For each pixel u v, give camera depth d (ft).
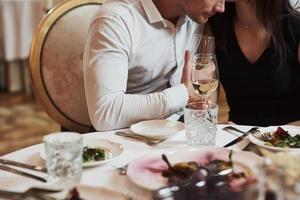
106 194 2.99
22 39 15.48
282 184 2.32
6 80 16.46
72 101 6.55
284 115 6.51
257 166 2.61
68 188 3.03
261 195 2.43
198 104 4.20
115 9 5.36
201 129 4.02
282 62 6.28
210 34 6.52
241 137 4.19
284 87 6.38
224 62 6.55
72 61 6.49
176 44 5.82
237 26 6.46
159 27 5.64
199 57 4.57
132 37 5.40
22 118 13.23
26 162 3.71
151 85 5.93
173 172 3.21
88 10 6.68
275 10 6.02
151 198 2.95
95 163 3.55
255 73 6.37
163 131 4.34
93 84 4.86
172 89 4.90
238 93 6.59
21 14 15.29
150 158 3.50
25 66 15.96
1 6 15.29
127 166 3.46
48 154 3.23
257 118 6.55
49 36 6.38
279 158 2.51
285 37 6.31
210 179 2.98
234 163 3.26
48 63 6.37
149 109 4.75
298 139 4.08
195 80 4.57
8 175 3.45
